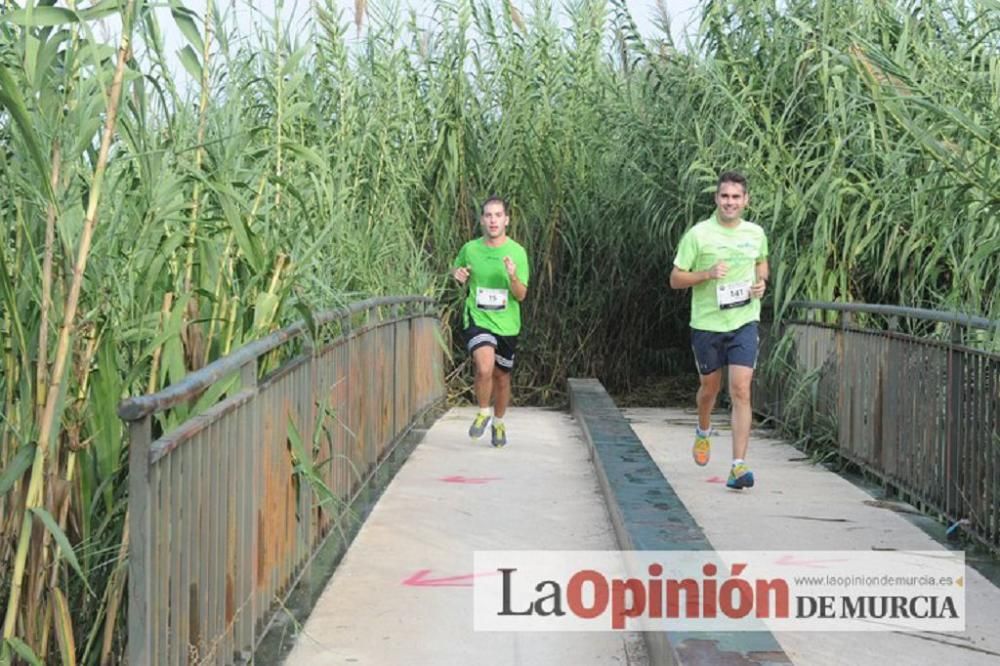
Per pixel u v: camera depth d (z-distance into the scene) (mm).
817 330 9992
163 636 3359
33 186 3666
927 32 9539
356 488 7434
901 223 9703
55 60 3779
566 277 13656
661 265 13797
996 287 6801
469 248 10109
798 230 10562
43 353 3502
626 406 13586
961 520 6660
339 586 5676
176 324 4031
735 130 11086
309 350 5746
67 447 3713
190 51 4340
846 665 4578
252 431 4535
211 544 3955
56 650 3697
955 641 4871
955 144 7008
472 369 13656
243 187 4652
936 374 7195
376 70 12070
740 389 8055
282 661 4617
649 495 6641
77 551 3744
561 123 13391
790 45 10820
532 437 10875
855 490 8273
